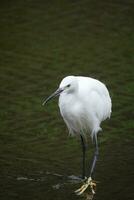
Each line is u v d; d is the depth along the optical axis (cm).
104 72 1877
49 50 2048
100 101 1307
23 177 1289
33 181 1273
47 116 1603
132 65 1931
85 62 1953
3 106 1656
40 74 1861
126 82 1802
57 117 1598
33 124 1555
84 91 1271
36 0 2484
